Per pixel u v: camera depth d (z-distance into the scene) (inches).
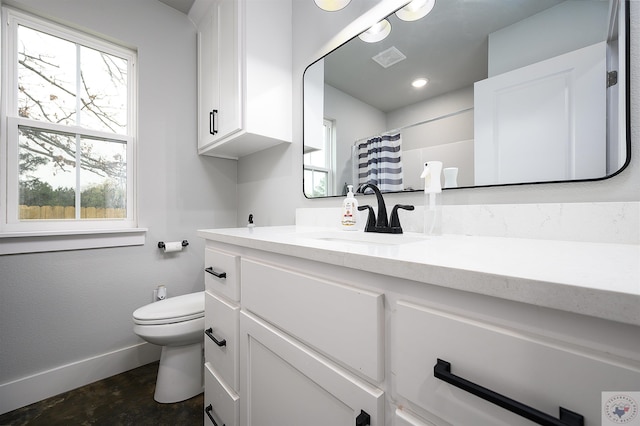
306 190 58.5
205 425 42.4
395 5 43.2
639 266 15.2
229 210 82.4
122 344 63.6
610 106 26.0
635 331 10.7
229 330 35.7
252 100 55.4
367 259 19.0
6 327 51.1
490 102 33.8
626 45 25.2
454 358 15.2
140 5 66.7
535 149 30.3
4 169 52.5
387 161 44.3
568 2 28.4
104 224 63.6
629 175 25.3
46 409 50.8
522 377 13.0
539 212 29.4
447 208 36.3
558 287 11.7
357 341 19.9
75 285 58.1
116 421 47.7
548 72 29.5
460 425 15.0
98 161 63.2
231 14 57.6
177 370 53.1
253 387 31.6
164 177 70.2
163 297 66.9
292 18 62.3
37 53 56.5
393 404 18.5
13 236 50.8
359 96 48.0
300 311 24.9
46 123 56.7
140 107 66.5
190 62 75.0
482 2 34.8
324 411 22.9
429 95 39.5
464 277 14.5
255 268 31.0
